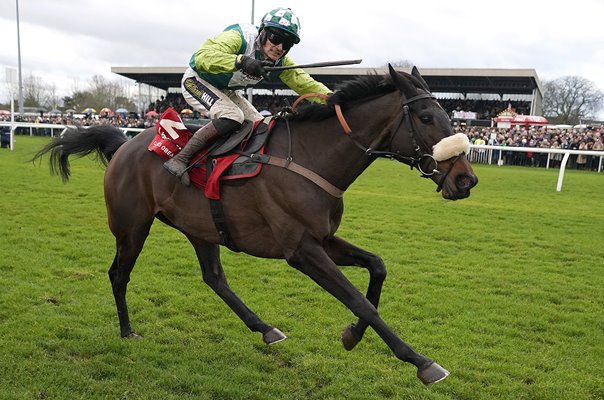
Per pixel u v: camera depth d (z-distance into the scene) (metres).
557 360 2.97
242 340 3.13
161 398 2.45
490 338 3.23
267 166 2.57
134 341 3.03
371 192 9.43
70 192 7.89
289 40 2.69
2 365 2.64
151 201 3.01
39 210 6.47
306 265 2.48
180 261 4.60
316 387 2.63
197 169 2.75
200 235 2.88
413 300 3.86
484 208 8.07
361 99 2.53
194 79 2.87
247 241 2.71
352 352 3.01
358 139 2.50
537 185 11.59
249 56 2.66
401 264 4.84
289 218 2.51
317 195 2.49
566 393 2.59
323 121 2.57
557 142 17.91
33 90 44.75
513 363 2.91
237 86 2.87
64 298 3.59
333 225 2.60
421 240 5.80
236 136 2.73
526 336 3.29
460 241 5.84
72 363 2.73
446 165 2.33
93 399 2.40
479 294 4.06
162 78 30.53
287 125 2.64
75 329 3.11
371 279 2.58
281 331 3.22
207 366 2.79
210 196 2.67
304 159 2.55
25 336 2.96
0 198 7.16
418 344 3.12
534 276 4.57
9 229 5.43
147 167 2.98
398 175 12.71
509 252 5.43
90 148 3.42
